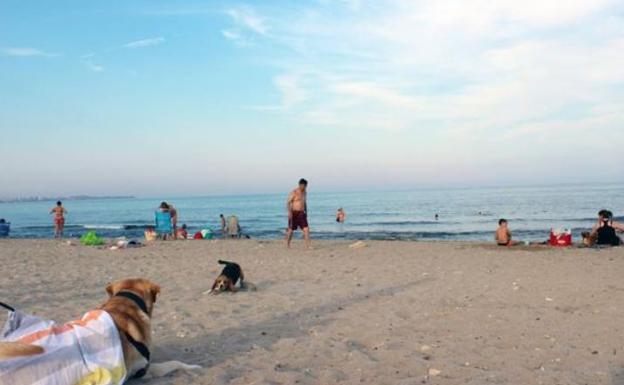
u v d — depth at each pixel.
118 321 4.49
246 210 84.81
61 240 22.78
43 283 10.20
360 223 43.03
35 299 8.62
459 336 5.93
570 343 5.56
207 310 7.52
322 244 18.20
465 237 27.75
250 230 36.69
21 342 3.82
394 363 5.06
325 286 9.38
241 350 5.56
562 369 4.77
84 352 4.02
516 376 4.58
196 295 8.74
